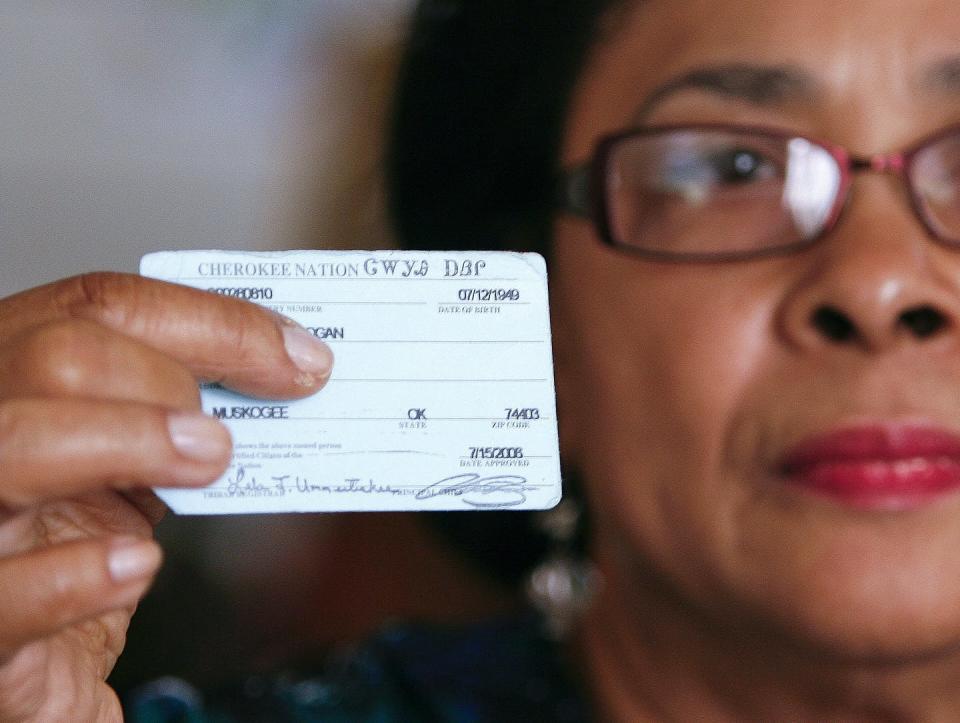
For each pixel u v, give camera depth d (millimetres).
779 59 1153
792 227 1143
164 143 2947
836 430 1072
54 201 2893
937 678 1154
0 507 741
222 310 798
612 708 1391
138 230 2959
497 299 854
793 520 1098
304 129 2828
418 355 843
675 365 1170
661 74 1228
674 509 1184
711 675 1272
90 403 725
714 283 1157
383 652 1502
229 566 2531
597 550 1436
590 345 1279
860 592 1069
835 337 1087
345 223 2340
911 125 1149
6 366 747
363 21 2312
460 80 1526
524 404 844
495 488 836
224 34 2867
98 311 783
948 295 1064
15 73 2832
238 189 2963
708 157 1188
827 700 1209
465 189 1534
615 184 1224
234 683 1515
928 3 1146
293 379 816
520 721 1386
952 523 1078
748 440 1123
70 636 867
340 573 2496
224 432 754
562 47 1376
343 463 830
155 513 916
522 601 1712
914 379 1068
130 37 2869
